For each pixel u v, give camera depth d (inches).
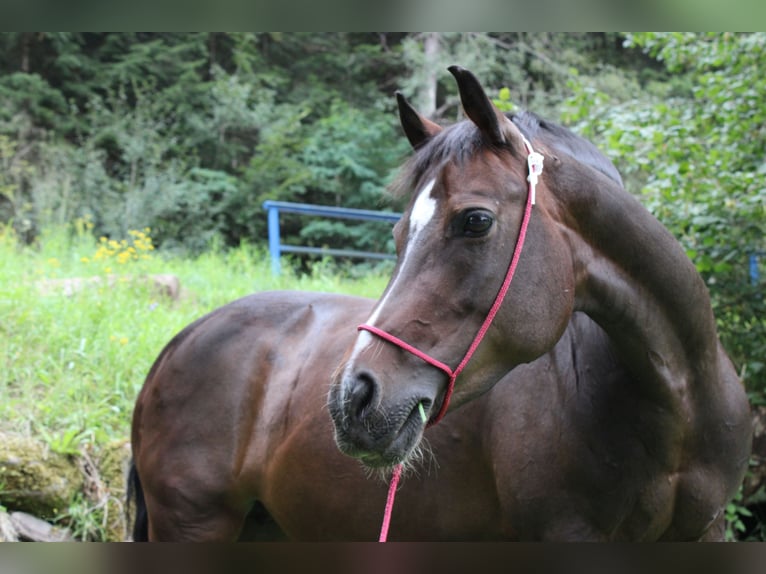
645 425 73.7
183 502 102.8
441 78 545.3
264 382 103.8
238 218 496.4
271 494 99.2
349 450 61.6
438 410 65.0
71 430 137.8
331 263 409.7
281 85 562.6
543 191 69.4
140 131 488.4
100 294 208.2
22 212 415.8
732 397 79.0
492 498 81.6
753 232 172.6
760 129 182.9
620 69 503.2
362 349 63.2
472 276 64.3
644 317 72.2
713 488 77.2
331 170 500.1
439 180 66.9
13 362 161.8
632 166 199.5
